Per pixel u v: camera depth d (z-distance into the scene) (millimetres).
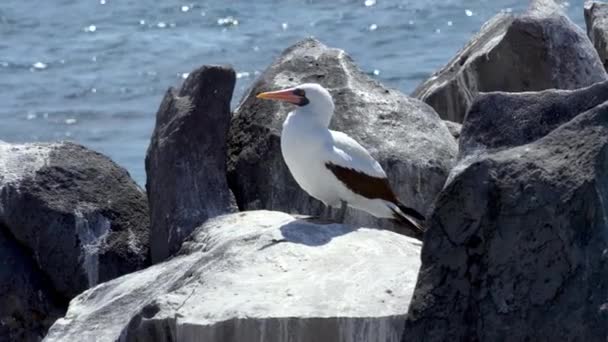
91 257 17656
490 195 12141
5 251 17672
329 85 18453
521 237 11977
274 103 18219
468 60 21938
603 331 11562
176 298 13297
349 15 46938
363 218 17078
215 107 18125
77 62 41625
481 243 12109
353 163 15297
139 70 40188
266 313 12719
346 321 12609
